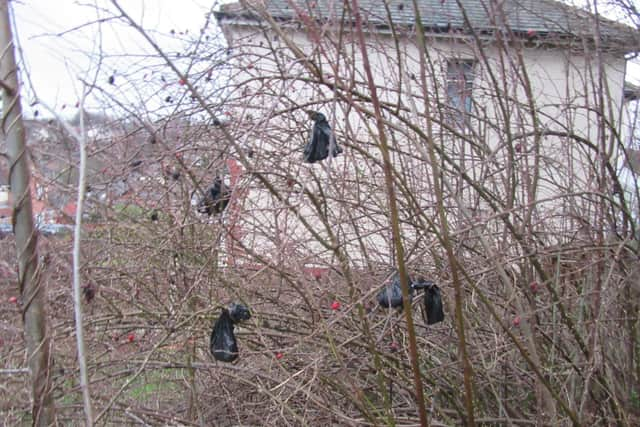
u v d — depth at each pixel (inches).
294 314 143.7
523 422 139.5
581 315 133.4
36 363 97.3
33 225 96.0
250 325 139.5
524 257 121.8
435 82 143.2
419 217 128.9
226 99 120.3
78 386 128.8
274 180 136.5
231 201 104.0
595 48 153.9
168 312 132.9
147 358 122.7
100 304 138.7
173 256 135.3
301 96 159.6
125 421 135.0
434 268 151.4
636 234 142.5
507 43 146.0
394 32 115.9
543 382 112.8
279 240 123.9
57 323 132.6
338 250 109.2
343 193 137.4
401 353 145.5
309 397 124.4
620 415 133.8
